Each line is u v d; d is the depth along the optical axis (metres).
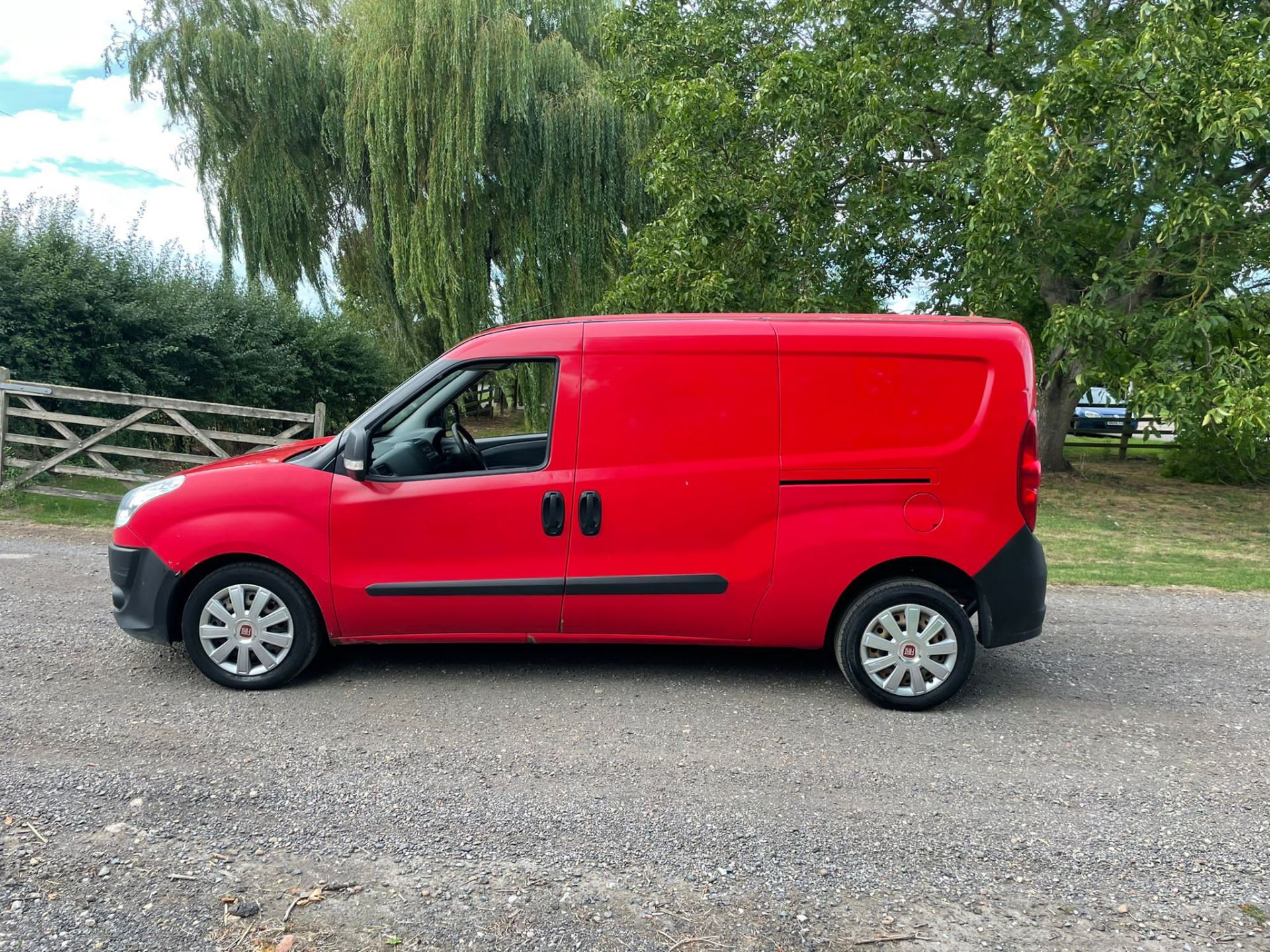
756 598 4.31
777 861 2.84
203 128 17.16
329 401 16.16
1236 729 4.15
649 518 4.29
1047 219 10.78
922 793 3.38
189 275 13.84
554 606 4.35
